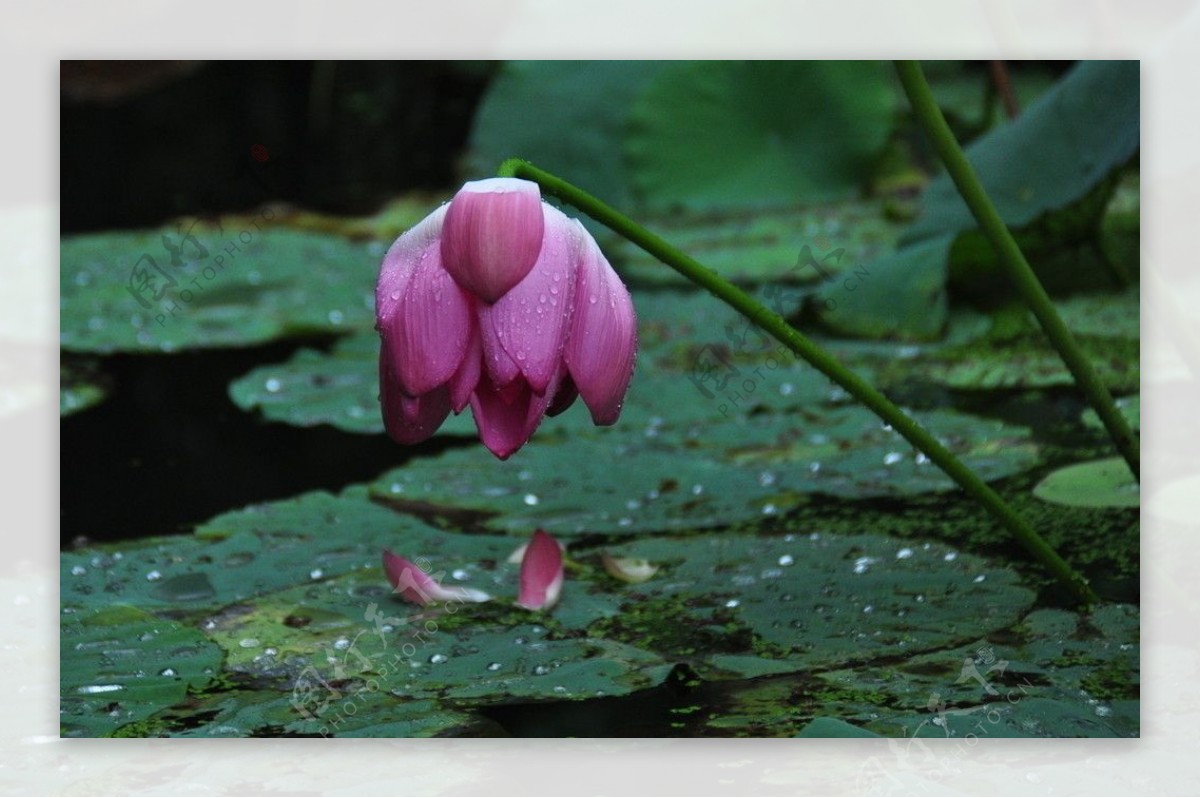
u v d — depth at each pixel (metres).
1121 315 4.09
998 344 4.05
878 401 3.28
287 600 3.35
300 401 3.78
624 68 6.36
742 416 3.73
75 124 6.68
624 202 6.19
